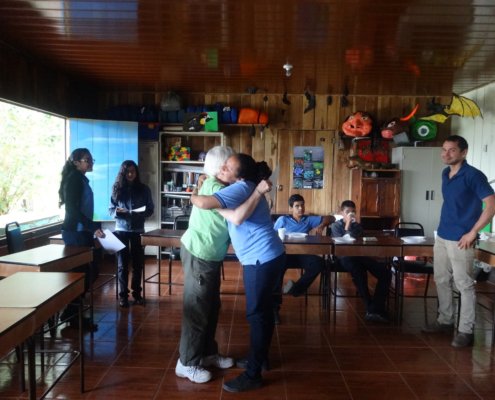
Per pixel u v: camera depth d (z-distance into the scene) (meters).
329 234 4.58
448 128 6.53
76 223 3.49
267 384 2.66
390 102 6.45
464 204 3.28
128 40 4.10
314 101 6.03
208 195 2.35
